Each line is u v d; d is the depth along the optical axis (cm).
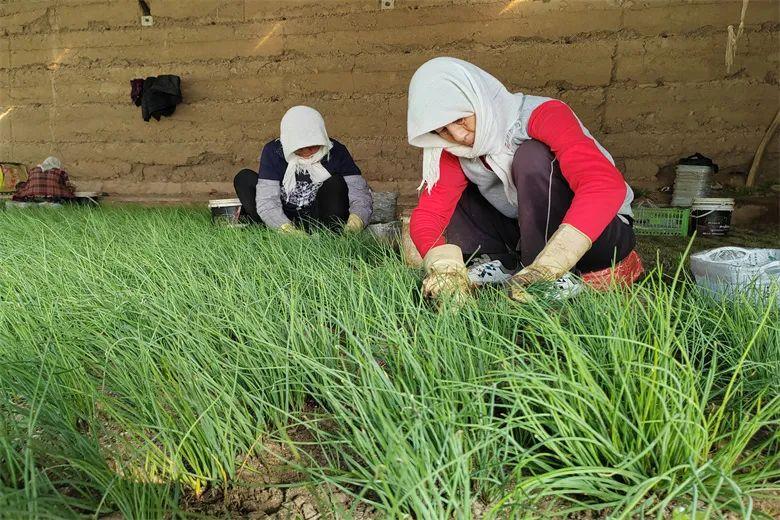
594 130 687
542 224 242
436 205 259
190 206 710
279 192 439
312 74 773
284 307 203
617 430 128
